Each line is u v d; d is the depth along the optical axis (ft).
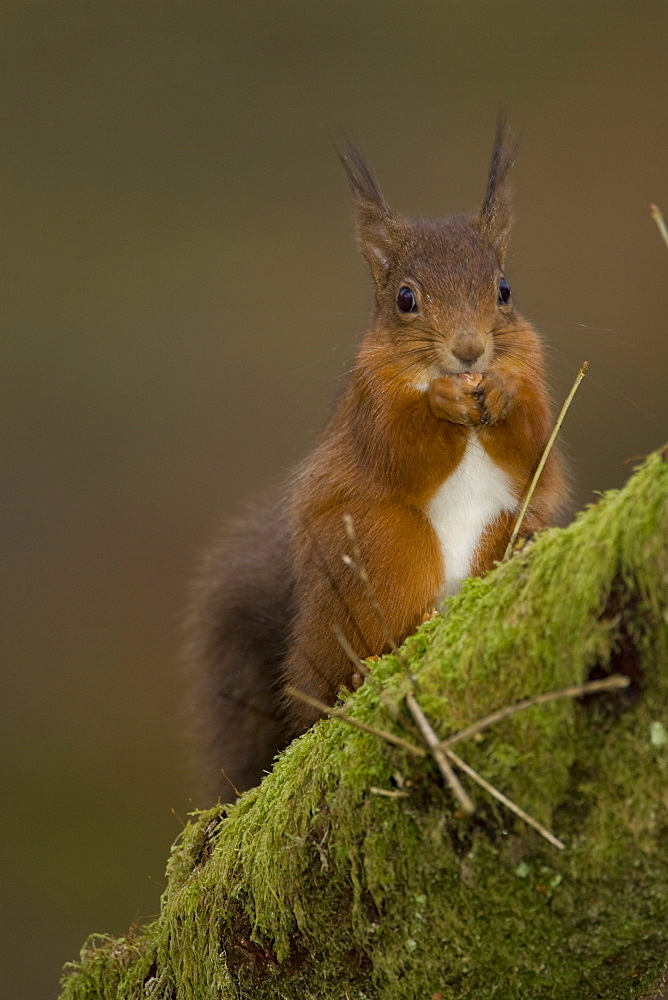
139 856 46.55
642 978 15.12
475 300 24.79
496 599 14.38
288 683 25.70
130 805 48.96
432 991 15.08
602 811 13.46
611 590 13.20
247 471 57.47
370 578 24.16
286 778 16.98
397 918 14.89
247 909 16.94
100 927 44.06
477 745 13.74
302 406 57.93
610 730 13.35
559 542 14.15
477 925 14.37
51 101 63.26
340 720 15.83
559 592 13.66
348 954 15.78
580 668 13.28
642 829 13.35
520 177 59.26
